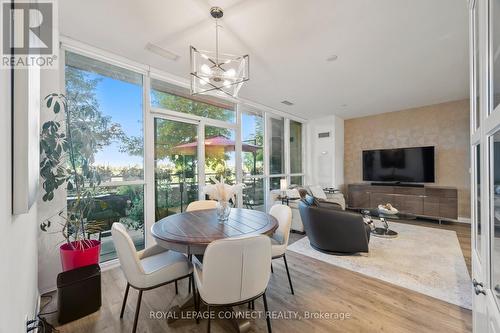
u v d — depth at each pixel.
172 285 2.34
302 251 3.24
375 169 5.87
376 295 2.13
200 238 1.58
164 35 2.41
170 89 3.47
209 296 1.37
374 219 5.04
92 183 2.38
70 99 2.50
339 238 2.99
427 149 5.13
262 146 5.39
